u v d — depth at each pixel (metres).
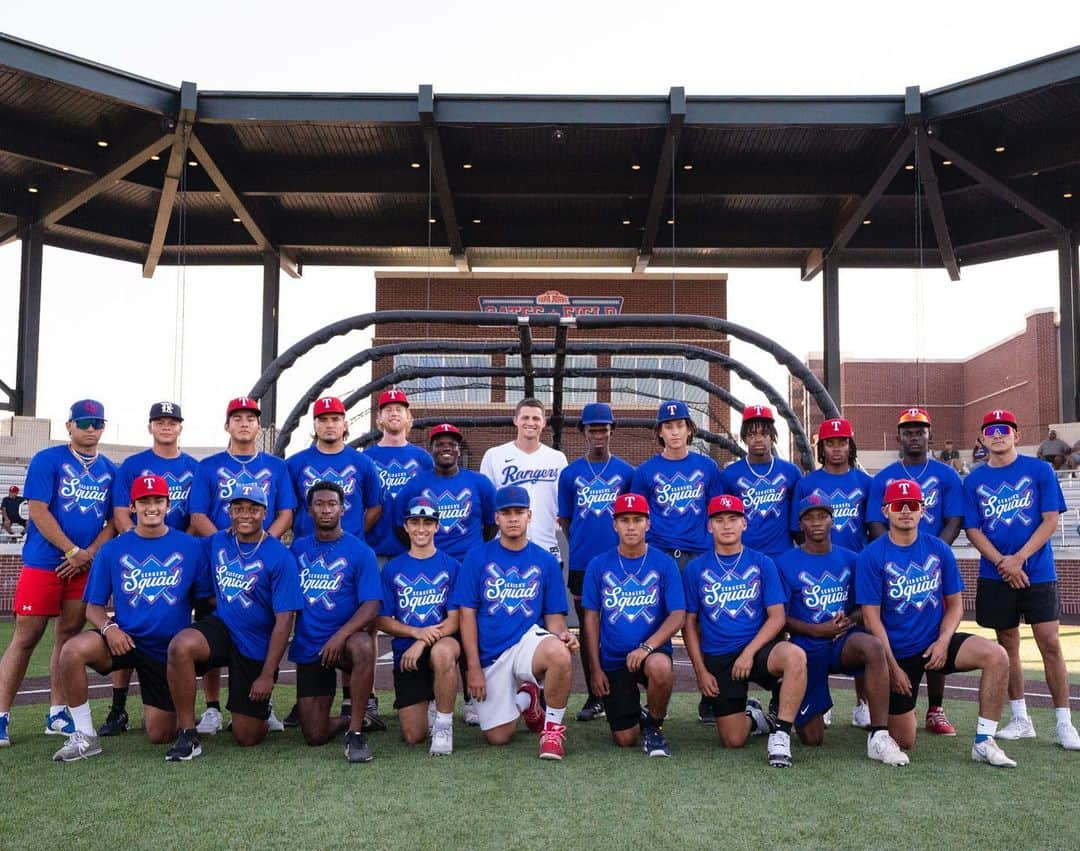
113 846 4.00
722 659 5.97
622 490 7.25
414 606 6.16
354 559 6.00
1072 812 4.52
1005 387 33.22
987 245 25.33
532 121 18.53
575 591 7.30
